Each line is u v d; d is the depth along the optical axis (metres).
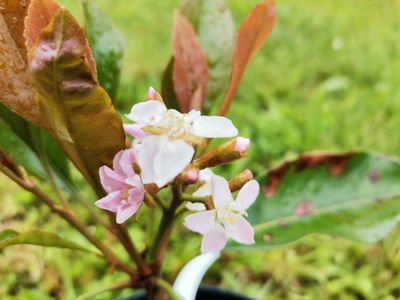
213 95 0.14
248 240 0.09
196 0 0.14
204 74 0.13
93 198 0.25
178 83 0.13
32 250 0.23
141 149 0.08
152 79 0.33
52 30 0.08
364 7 0.46
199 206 0.11
